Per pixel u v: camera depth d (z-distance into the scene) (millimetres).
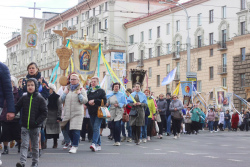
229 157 11852
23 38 22656
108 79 29891
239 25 49781
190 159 11117
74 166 9188
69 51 18188
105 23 70188
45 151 12484
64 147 13219
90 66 18719
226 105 37594
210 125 32000
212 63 53625
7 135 11617
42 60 88250
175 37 59938
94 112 12555
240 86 49344
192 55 56812
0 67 7520
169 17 61125
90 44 18672
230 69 50969
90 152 12438
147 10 71375
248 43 48250
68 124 12203
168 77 31500
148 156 11680
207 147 15477
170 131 23656
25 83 10922
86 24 74500
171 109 20562
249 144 17547
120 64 37969
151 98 18688
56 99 12703
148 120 18609
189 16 57594
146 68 65812
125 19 70000
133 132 16391
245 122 36844
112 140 18438
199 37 56062
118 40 69250
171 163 10125
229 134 27938
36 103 8492
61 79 14414
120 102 14875
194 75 35656
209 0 54219
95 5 72625
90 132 17031
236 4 50312
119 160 10523
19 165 8203
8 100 7539
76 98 11883
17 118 11609
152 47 64500
